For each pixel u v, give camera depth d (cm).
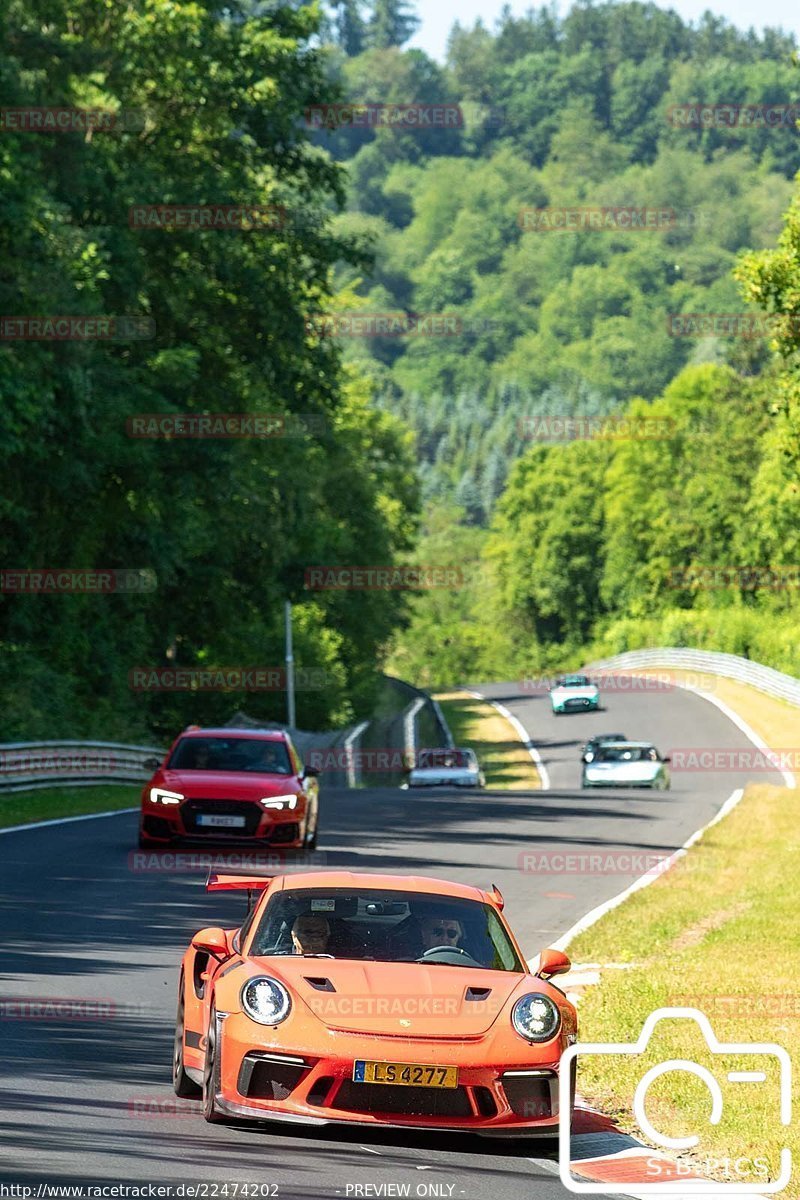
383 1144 2236
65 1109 2266
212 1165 2008
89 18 11556
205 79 11712
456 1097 2197
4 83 9862
